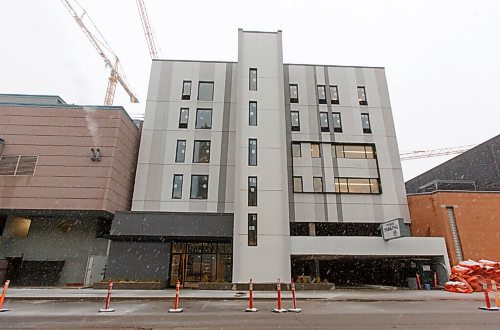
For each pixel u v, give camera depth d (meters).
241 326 8.95
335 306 13.48
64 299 15.35
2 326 8.95
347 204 26.84
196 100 29.36
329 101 30.08
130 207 27.05
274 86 26.30
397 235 21.17
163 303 14.49
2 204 22.72
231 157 27.75
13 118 24.62
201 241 24.14
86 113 25.27
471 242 23.69
